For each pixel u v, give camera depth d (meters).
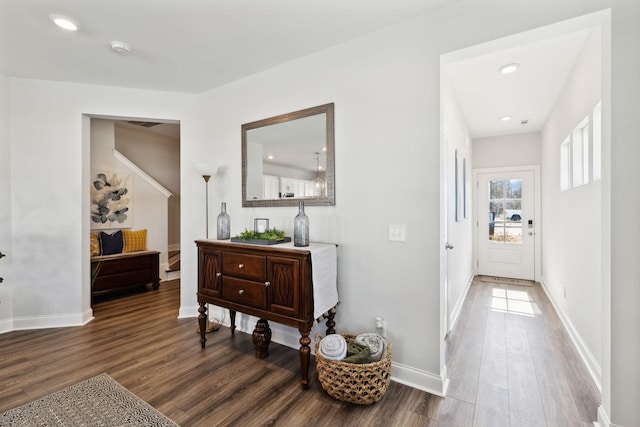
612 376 1.53
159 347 2.57
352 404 1.81
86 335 2.81
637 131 1.45
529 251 4.90
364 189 2.21
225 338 2.77
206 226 3.27
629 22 1.46
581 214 2.56
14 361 2.31
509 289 4.38
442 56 1.92
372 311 2.20
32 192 2.99
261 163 2.80
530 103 3.58
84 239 3.20
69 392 1.91
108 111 3.18
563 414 1.73
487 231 5.21
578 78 2.56
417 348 2.01
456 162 3.35
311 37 2.24
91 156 4.27
